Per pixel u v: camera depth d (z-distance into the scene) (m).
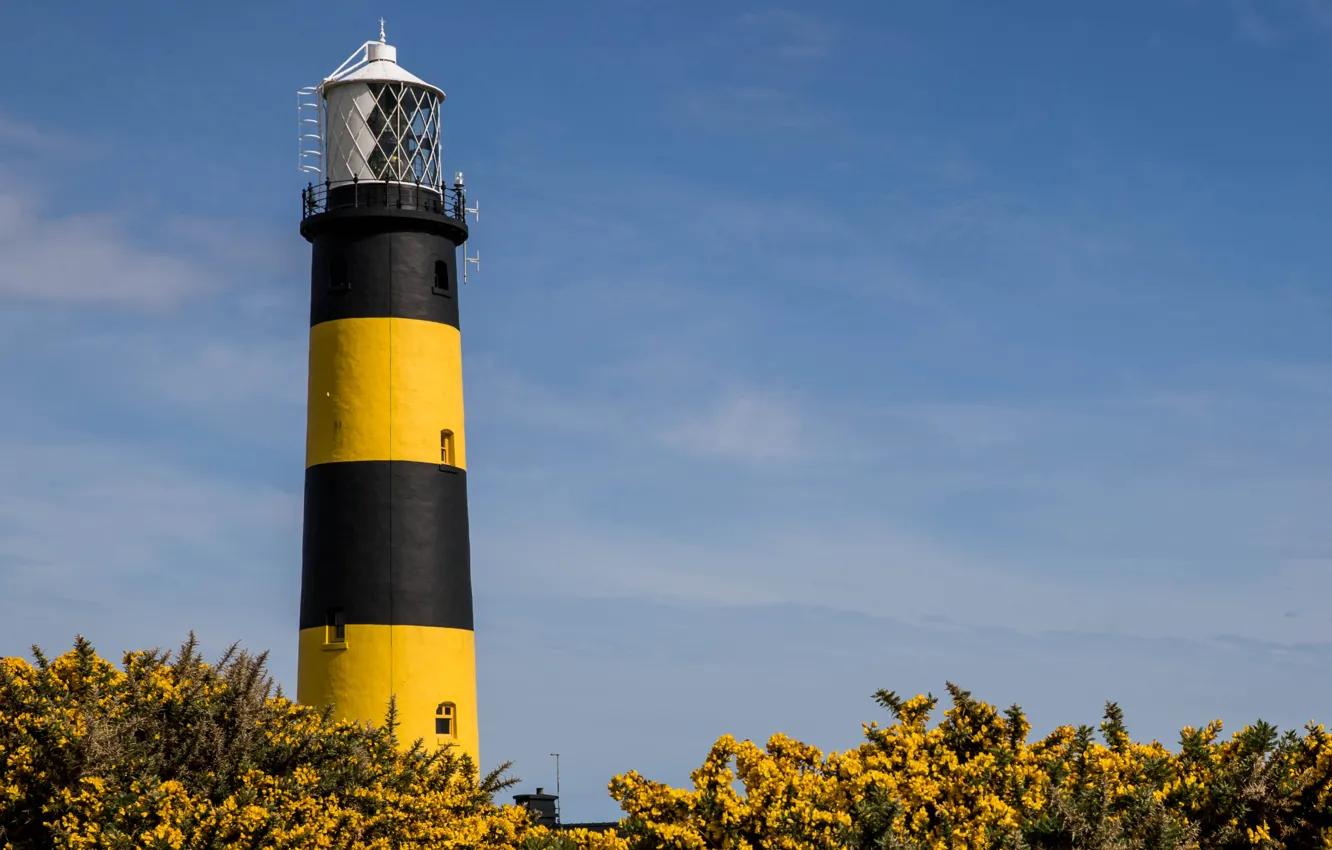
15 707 25.22
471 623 41.38
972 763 20.64
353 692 39.12
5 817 23.88
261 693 27.81
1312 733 21.09
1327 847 19.78
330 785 27.02
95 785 23.27
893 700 22.25
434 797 29.28
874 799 19.69
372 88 41.94
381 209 40.91
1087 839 19.00
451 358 41.84
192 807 23.19
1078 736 21.98
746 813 20.05
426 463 40.53
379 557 39.72
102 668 27.23
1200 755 21.38
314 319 41.69
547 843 21.83
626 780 21.00
